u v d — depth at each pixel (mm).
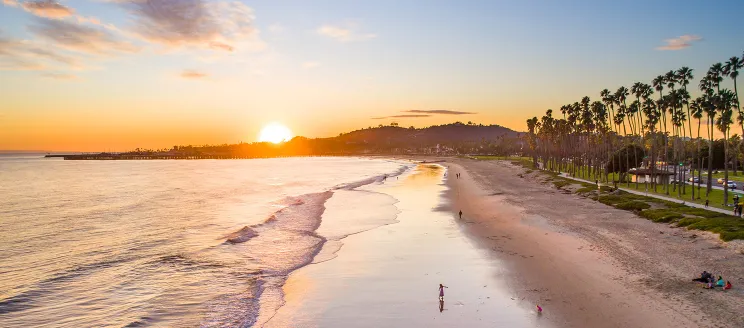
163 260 35281
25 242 42656
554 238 39500
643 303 23094
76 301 26328
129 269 32812
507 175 126250
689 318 20922
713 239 35312
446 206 64188
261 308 24875
